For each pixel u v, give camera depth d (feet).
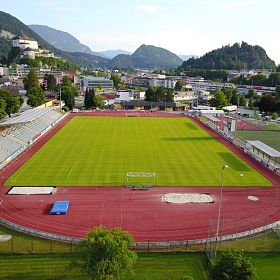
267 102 646.74
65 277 136.67
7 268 141.79
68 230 178.50
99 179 253.65
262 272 143.64
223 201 220.43
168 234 176.14
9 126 365.20
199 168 285.23
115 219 191.72
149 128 462.19
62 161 296.71
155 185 244.22
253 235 174.60
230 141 395.55
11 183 244.22
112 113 605.31
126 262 123.13
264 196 231.30
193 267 146.61
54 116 512.63
